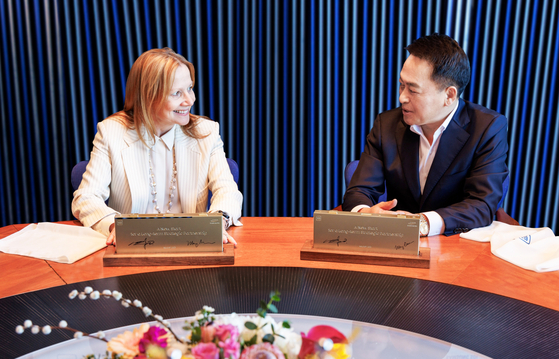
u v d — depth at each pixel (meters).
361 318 1.01
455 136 1.88
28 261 1.36
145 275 1.25
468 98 3.15
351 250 1.38
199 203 1.98
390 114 2.10
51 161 3.27
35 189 3.30
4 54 3.09
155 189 1.91
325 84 3.19
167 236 1.36
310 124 3.25
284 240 1.56
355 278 1.24
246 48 3.11
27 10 3.02
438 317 1.02
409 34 3.07
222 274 1.26
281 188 3.38
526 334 0.96
